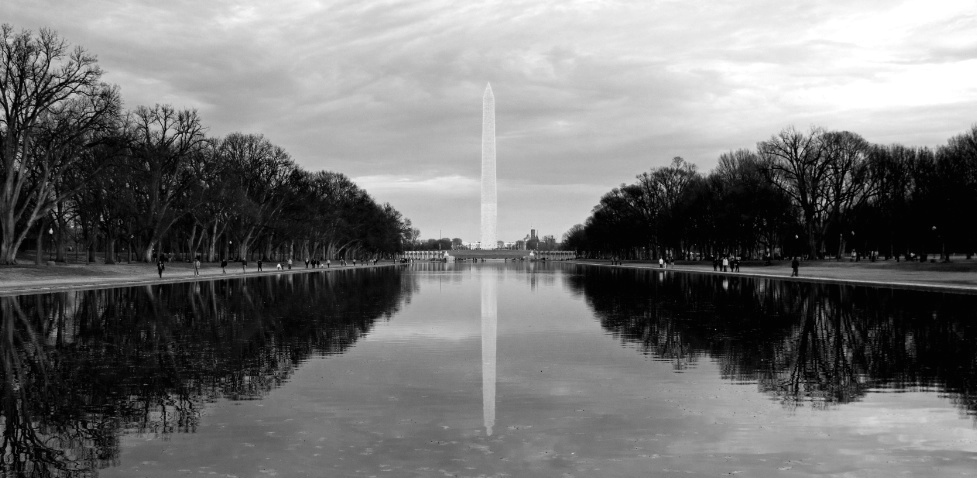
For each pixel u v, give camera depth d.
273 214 104.25
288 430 12.09
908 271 70.88
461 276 84.75
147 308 35.69
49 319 29.98
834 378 16.61
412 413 13.26
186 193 82.44
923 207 82.56
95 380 16.41
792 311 33.38
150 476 9.87
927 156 93.00
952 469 10.09
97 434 11.87
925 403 14.02
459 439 11.57
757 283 60.75
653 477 9.78
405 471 10.01
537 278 77.62
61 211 75.81
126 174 68.12
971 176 76.12
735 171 111.94
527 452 10.87
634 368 18.05
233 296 45.25
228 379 16.53
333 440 11.50
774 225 97.88
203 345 22.19
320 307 36.78
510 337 24.33
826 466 10.23
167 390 15.29
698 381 16.31
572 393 15.02
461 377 16.83
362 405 13.88
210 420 12.75
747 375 17.05
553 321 29.66
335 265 139.75
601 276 82.44
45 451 11.00
